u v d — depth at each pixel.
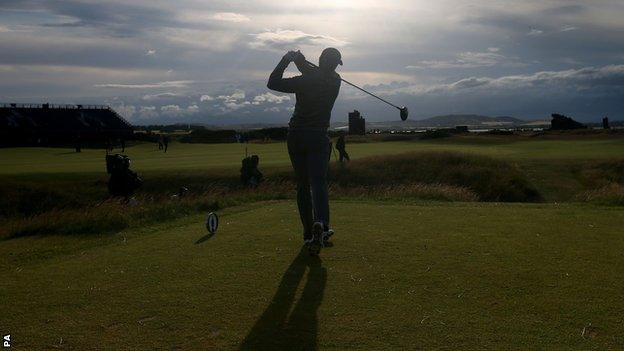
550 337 3.94
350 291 5.02
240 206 10.66
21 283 5.52
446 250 6.40
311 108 6.19
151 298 4.94
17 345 3.97
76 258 6.57
